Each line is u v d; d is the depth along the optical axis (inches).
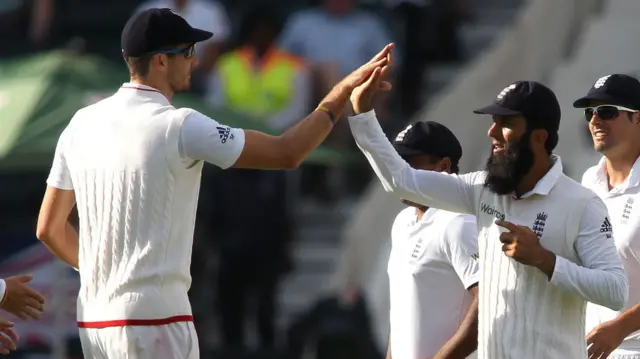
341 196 2188.7
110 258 792.9
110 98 812.0
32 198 2063.2
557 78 1877.5
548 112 794.2
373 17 2113.7
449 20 2326.5
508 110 789.9
